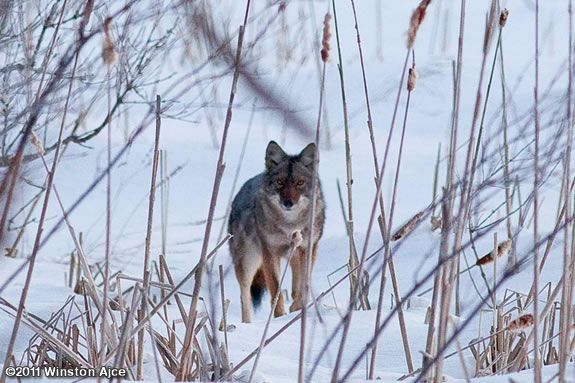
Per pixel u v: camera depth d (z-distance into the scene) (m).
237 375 7.52
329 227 17.91
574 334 7.56
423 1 5.70
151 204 7.57
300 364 5.96
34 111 5.45
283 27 17.09
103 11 10.68
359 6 35.59
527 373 6.92
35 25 10.63
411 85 6.19
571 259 6.92
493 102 24.94
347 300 12.27
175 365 7.74
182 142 23.03
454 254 5.73
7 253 14.00
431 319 6.83
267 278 14.83
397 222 17.41
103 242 16.22
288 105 10.60
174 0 11.22
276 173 14.62
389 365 8.86
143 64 15.44
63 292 11.93
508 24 33.22
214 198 6.81
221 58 8.15
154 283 7.79
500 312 8.34
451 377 7.93
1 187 5.60
